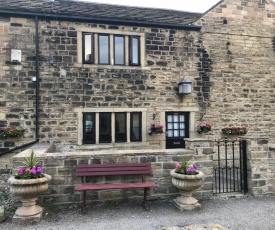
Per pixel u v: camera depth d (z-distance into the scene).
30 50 7.45
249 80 9.16
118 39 8.20
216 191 5.68
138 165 4.89
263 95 9.28
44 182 4.16
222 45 8.95
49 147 6.54
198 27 8.67
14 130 7.11
